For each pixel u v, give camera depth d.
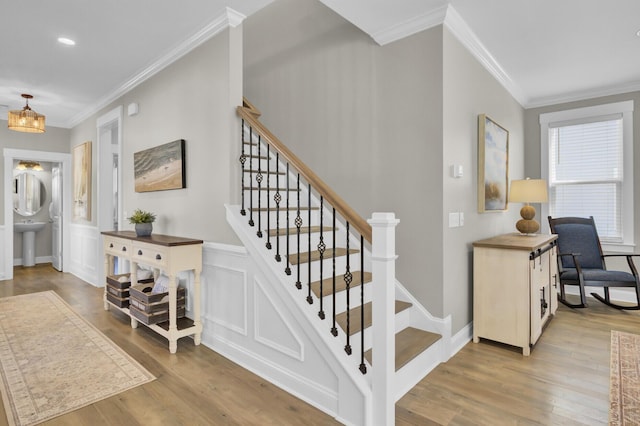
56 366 2.48
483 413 1.95
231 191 2.65
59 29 2.82
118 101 4.24
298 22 3.59
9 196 5.35
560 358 2.62
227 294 2.66
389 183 2.86
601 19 2.72
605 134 4.31
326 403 1.97
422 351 2.32
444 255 2.58
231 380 2.30
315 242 3.01
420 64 2.66
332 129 3.26
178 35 2.91
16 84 4.01
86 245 5.26
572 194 4.54
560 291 4.13
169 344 2.74
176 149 3.12
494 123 3.46
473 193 3.10
